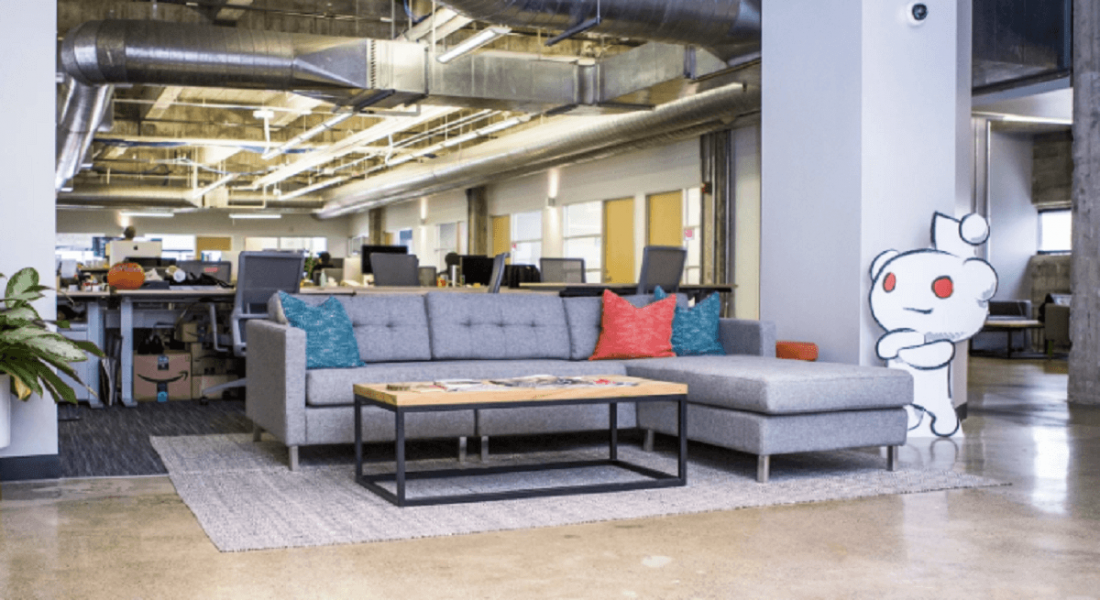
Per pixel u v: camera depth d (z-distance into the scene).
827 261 5.84
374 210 26.34
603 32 7.55
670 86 9.64
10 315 3.85
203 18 10.73
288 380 4.51
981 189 12.16
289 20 11.12
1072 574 2.88
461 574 2.85
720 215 13.66
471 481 4.30
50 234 4.30
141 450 5.11
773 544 3.21
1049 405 7.40
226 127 16.84
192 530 3.39
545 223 18.41
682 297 6.05
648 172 15.44
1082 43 7.62
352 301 5.38
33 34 4.27
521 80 10.20
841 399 4.34
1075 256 7.62
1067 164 13.91
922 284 5.63
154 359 7.44
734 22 7.62
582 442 5.50
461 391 3.82
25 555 3.05
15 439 4.27
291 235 28.06
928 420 5.74
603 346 5.59
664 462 4.84
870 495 4.02
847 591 2.71
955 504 3.85
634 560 3.01
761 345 5.54
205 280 7.79
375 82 9.53
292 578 2.81
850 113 5.69
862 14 5.62
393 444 5.41
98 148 18.45
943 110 5.85
